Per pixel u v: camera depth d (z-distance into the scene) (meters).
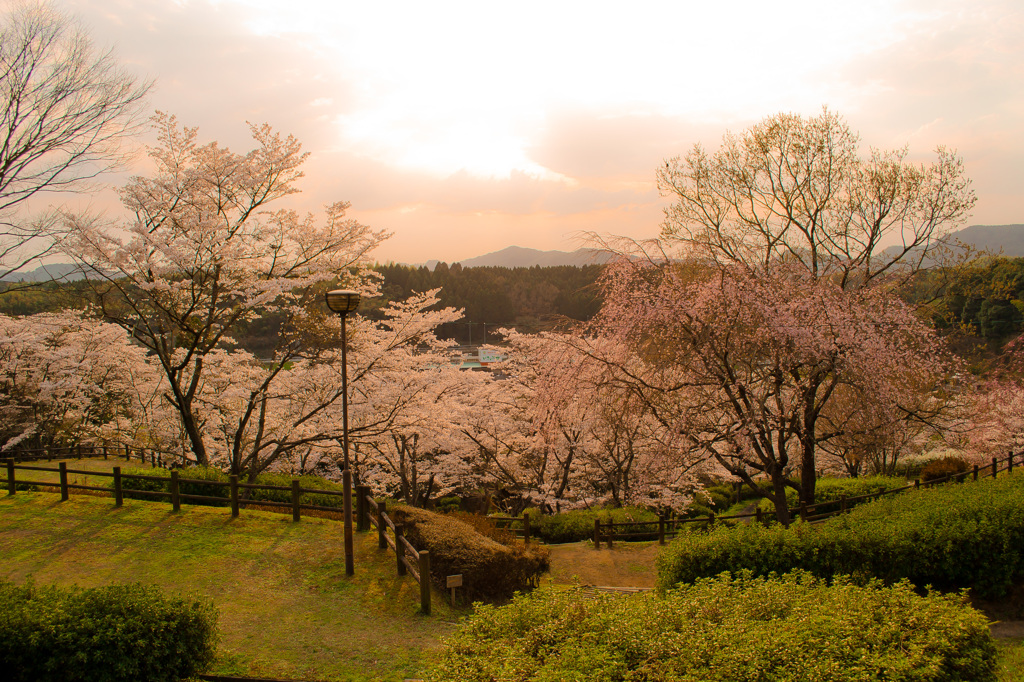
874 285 14.20
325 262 16.47
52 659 5.32
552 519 15.98
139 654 5.56
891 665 3.96
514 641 4.86
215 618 6.28
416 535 10.52
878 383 11.12
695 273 13.03
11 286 15.51
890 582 7.80
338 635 7.66
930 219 14.54
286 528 11.62
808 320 11.67
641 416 12.23
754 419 11.54
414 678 6.55
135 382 22.78
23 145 13.74
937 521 8.18
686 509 18.12
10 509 12.19
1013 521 7.84
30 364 22.53
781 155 15.09
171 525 11.46
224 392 16.61
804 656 4.14
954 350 14.94
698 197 15.59
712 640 4.40
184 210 14.68
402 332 17.69
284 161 15.96
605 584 11.55
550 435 15.09
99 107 14.09
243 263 15.71
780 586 5.57
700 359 11.66
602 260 12.64
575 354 12.47
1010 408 21.20
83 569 9.33
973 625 4.53
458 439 19.86
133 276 14.44
